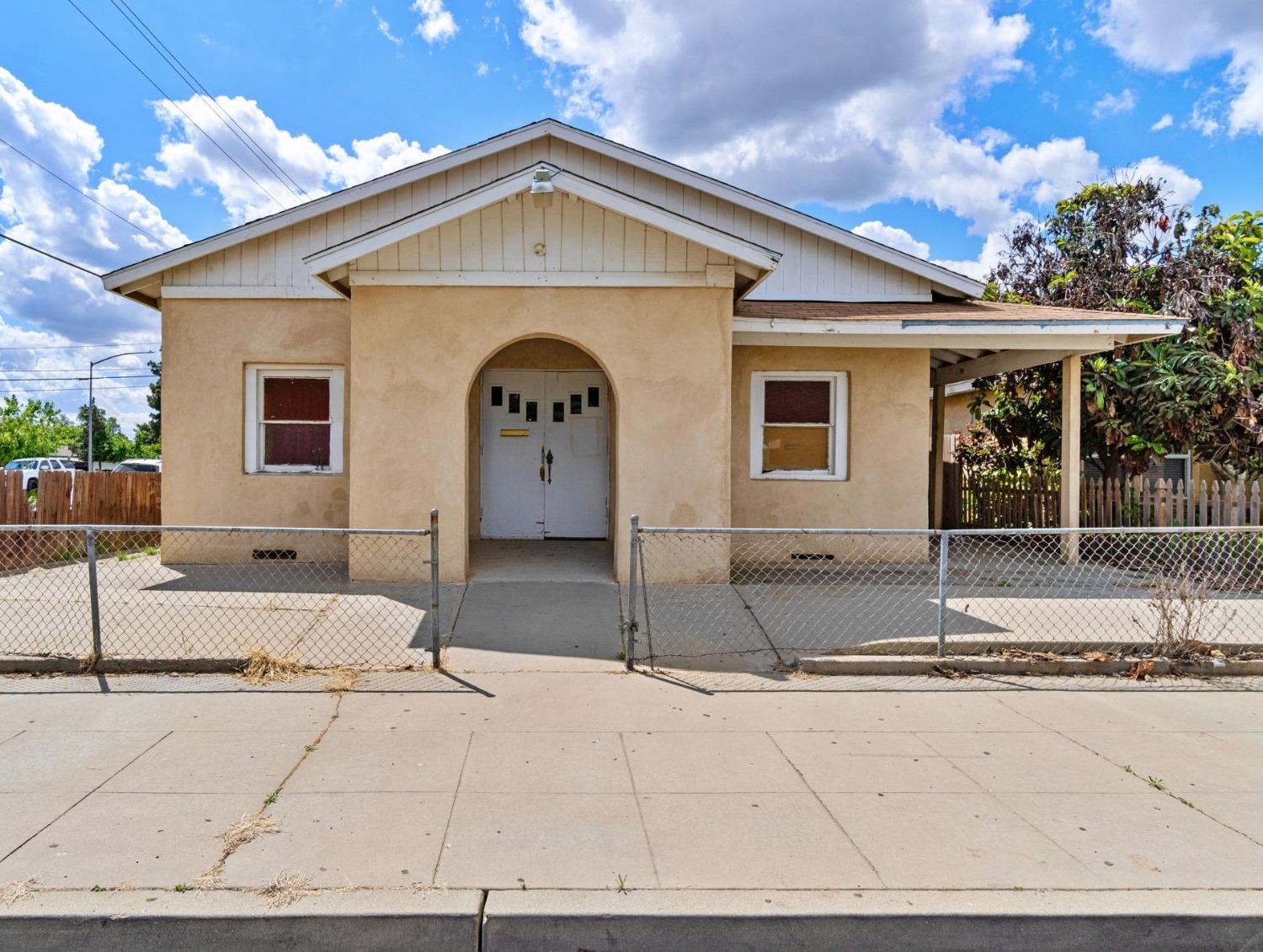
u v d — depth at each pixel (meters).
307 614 6.82
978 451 15.02
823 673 5.68
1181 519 9.09
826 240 10.71
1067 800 3.75
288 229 9.53
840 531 5.63
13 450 39.44
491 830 3.38
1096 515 10.05
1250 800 3.76
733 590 7.88
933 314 9.44
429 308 8.02
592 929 2.81
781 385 9.81
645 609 6.54
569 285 8.05
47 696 4.99
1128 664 5.75
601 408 10.60
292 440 9.58
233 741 4.31
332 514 9.41
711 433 8.11
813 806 3.65
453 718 4.69
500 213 7.99
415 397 8.02
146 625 6.40
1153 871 3.14
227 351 9.40
